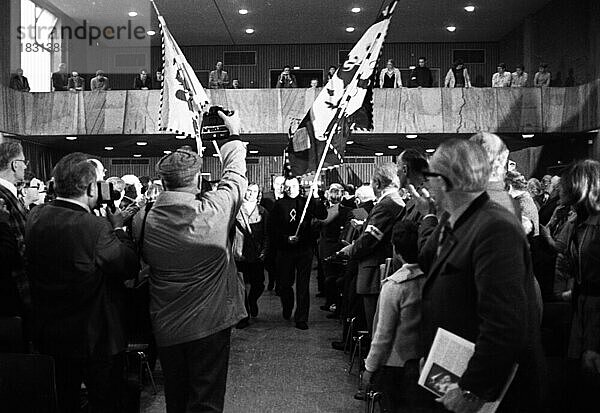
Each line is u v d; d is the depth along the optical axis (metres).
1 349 3.35
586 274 3.16
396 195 5.07
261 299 9.87
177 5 20.08
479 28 22.47
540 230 4.11
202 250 3.25
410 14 20.91
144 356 4.84
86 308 3.28
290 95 16.34
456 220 2.30
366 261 5.06
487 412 2.17
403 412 2.73
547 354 3.56
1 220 3.39
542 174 19.05
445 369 2.22
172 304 3.28
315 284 11.97
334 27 22.36
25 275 3.53
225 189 3.42
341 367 5.89
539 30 20.55
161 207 3.29
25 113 16.28
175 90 5.67
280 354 6.38
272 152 21.66
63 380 3.39
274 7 20.20
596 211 3.23
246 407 4.76
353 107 6.50
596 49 16.52
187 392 3.39
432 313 2.31
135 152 21.19
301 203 7.60
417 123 16.12
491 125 16.12
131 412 3.69
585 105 15.90
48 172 18.83
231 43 24.31
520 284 2.09
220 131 3.62
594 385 2.97
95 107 16.17
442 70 24.22
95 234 3.26
